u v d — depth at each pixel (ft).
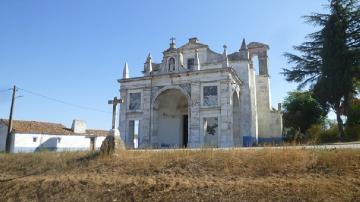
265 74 154.20
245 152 53.67
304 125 139.64
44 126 170.81
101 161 61.62
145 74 130.62
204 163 51.98
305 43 133.80
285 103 157.89
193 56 138.51
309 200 36.45
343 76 111.75
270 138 141.59
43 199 51.37
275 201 37.63
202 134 109.50
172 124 131.95
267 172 45.39
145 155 61.72
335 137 123.03
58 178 56.90
